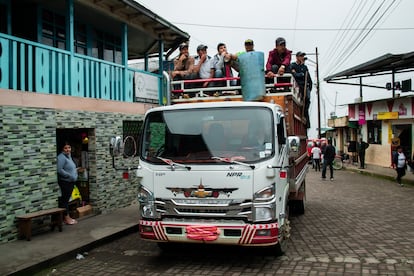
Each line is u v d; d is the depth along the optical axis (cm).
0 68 730
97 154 967
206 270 569
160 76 1305
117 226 832
